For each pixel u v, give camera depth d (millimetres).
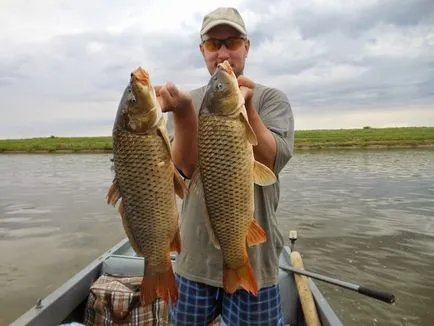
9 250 4164
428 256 3672
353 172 9789
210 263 1069
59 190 8188
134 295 1657
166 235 859
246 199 872
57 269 3619
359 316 2691
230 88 839
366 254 3773
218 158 861
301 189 7562
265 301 1057
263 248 1054
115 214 5730
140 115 815
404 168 10195
